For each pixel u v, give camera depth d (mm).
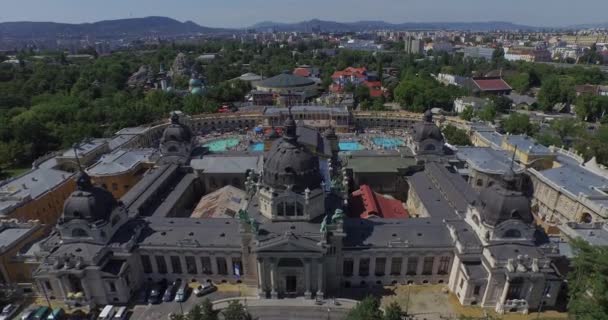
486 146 177125
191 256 97562
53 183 137375
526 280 85312
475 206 95000
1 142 185625
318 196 93750
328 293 96688
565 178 134500
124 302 93312
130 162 156625
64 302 94125
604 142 172875
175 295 96125
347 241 95375
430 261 96938
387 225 100312
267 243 87375
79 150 164000
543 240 91125
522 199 85250
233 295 96562
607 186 127750
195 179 146625
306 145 140750
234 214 119375
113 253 92812
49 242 96750
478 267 89562
